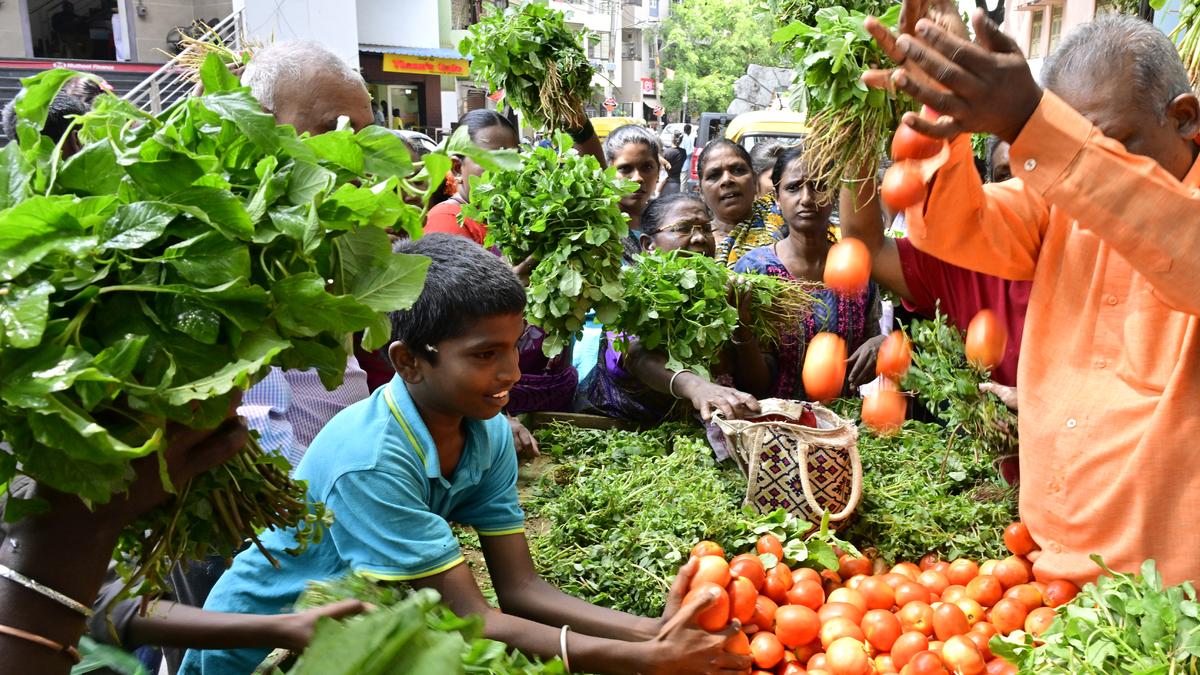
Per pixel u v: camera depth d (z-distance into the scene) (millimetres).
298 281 1076
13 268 931
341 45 17094
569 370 3561
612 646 1645
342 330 1118
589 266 2996
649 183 4688
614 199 3006
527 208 3010
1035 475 1958
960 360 2432
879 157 2107
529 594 1885
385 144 1290
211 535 1327
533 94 4039
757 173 5480
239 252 1058
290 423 2375
